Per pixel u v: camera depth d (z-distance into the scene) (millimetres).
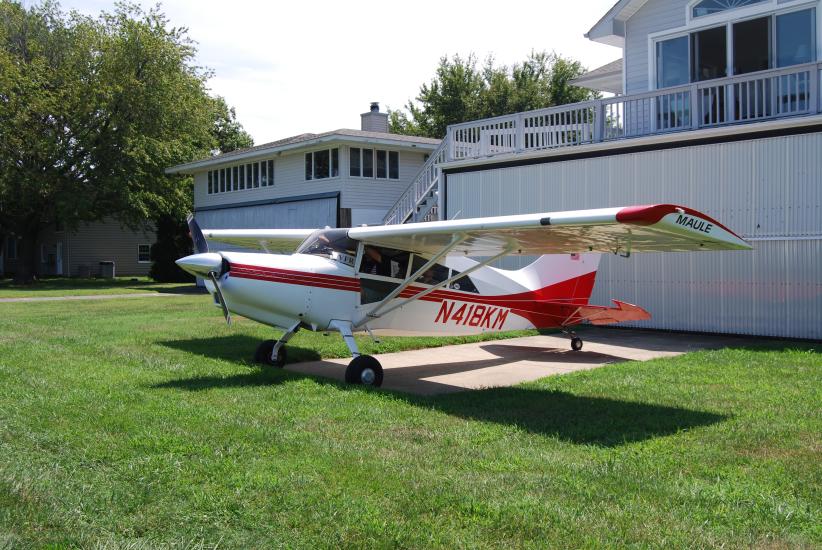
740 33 13891
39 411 6031
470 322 9727
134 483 4281
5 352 9586
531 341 12117
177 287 29391
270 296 7984
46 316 15328
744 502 4031
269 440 5223
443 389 7910
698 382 7703
